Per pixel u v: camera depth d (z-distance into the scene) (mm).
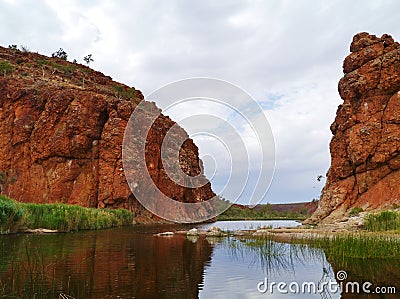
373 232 22062
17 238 23172
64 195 55688
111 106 61875
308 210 95750
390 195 39406
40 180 55406
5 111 58219
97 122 60125
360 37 49906
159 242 22578
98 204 56750
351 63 48031
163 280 11352
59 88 63469
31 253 16312
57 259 14844
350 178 44438
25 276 11312
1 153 55688
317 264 14094
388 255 14781
